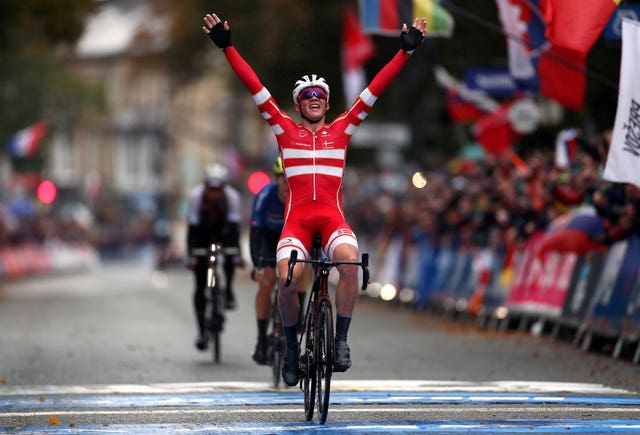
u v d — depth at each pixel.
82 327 54.97
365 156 122.94
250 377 35.31
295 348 26.53
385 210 84.62
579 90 45.00
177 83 153.75
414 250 70.44
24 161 198.50
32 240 132.38
